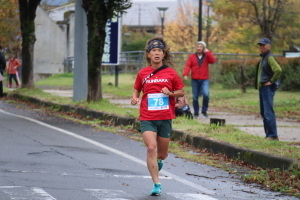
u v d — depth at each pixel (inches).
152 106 542.0
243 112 1370.6
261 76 844.0
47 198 494.6
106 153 768.3
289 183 593.9
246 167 702.5
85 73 1401.3
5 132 939.3
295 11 1980.8
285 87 2041.1
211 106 1530.5
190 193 548.4
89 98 1341.0
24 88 1745.8
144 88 548.4
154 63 549.0
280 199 538.6
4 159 684.7
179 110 1083.3
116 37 1745.8
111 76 2492.6
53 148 788.0
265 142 784.9
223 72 2209.6
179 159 745.6
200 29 1924.2
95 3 1289.4
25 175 592.4
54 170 628.7
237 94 1868.8
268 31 2006.6
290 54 2156.7
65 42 3388.3
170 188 568.7
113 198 509.0
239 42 2236.7
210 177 634.8
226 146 767.7
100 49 1327.5
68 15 3444.9
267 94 841.5
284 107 1454.2
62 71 3297.2
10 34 2385.6
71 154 743.7
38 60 3245.6
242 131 912.9
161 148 557.6
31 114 1269.7
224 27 2256.4
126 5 1310.3
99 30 1316.4
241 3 2049.7
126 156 749.9
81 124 1098.7
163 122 545.0
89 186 555.2
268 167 679.7
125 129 1034.1
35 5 1753.2
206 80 1216.8
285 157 669.3
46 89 2089.1
